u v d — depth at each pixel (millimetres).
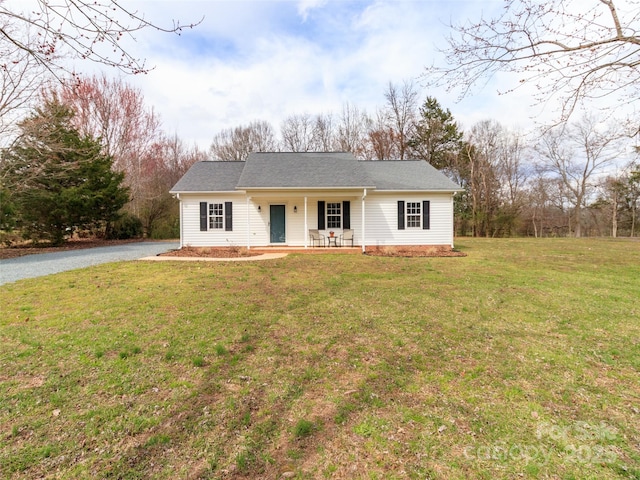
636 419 2607
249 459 2186
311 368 3504
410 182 14594
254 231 14422
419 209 14266
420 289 7055
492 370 3453
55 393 2963
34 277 8227
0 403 2789
